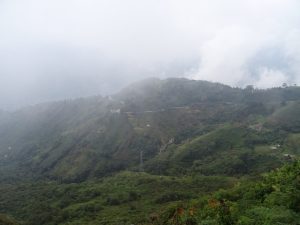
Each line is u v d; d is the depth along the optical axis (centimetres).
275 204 3017
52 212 13350
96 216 12438
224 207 3525
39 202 15712
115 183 17800
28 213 13975
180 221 4241
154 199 13788
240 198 4256
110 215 12275
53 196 16712
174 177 17688
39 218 12850
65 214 12975
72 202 15212
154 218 6119
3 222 10762
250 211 2991
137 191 15525
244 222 2819
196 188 14700
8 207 15412
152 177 17738
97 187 16962
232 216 3222
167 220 5281
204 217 3866
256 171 16888
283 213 2658
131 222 10062
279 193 3138
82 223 11606
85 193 16150
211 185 14875
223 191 4838
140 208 12800
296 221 2567
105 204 14188
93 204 13925
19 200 16538
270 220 2620
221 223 3200
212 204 4031
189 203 5506
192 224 3969
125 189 15988
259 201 3462
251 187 4369
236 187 5053
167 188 15512
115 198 14462
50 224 12312
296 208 2827
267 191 3716
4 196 17688
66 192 16975
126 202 14200
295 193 2964
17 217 13662
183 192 13938
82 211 13212
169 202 13012
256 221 2769
